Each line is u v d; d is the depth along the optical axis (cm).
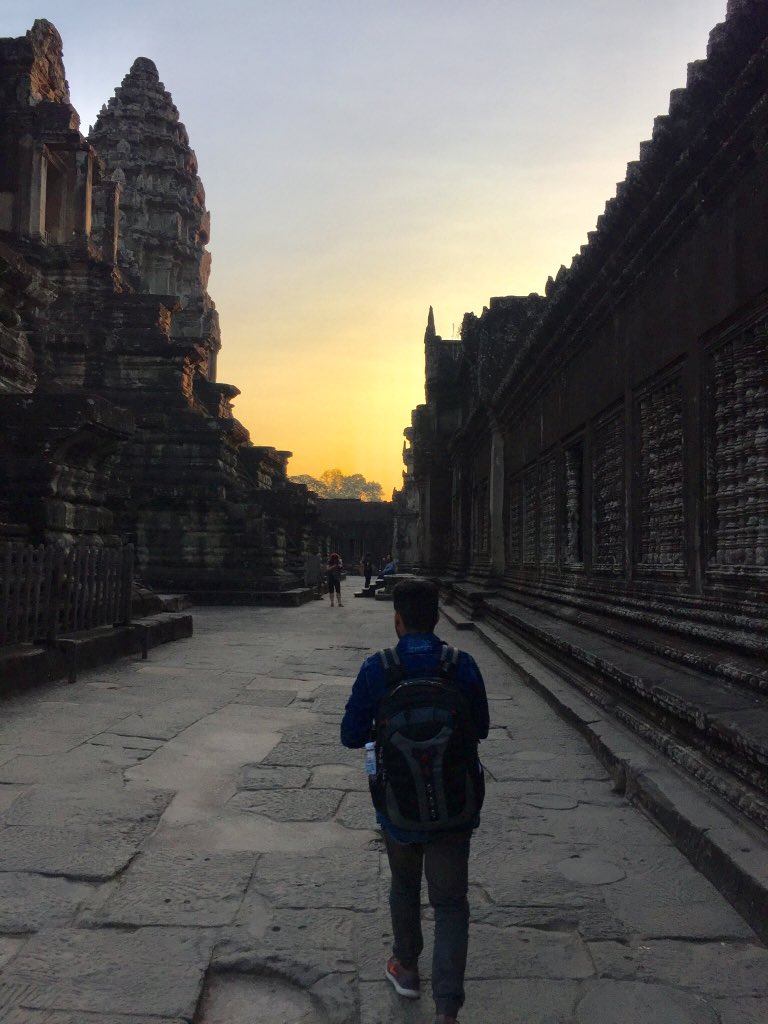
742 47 516
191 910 335
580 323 990
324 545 4525
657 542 747
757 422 544
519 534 1530
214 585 2295
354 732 274
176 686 864
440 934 250
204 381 3091
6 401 1059
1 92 2262
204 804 470
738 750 411
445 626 1630
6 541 941
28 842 402
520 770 550
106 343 2452
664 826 427
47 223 2427
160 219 4278
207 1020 267
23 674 793
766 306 524
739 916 334
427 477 2862
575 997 276
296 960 296
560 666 854
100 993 273
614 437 897
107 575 1055
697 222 636
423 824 249
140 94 4378
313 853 399
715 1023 262
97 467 1170
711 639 567
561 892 357
